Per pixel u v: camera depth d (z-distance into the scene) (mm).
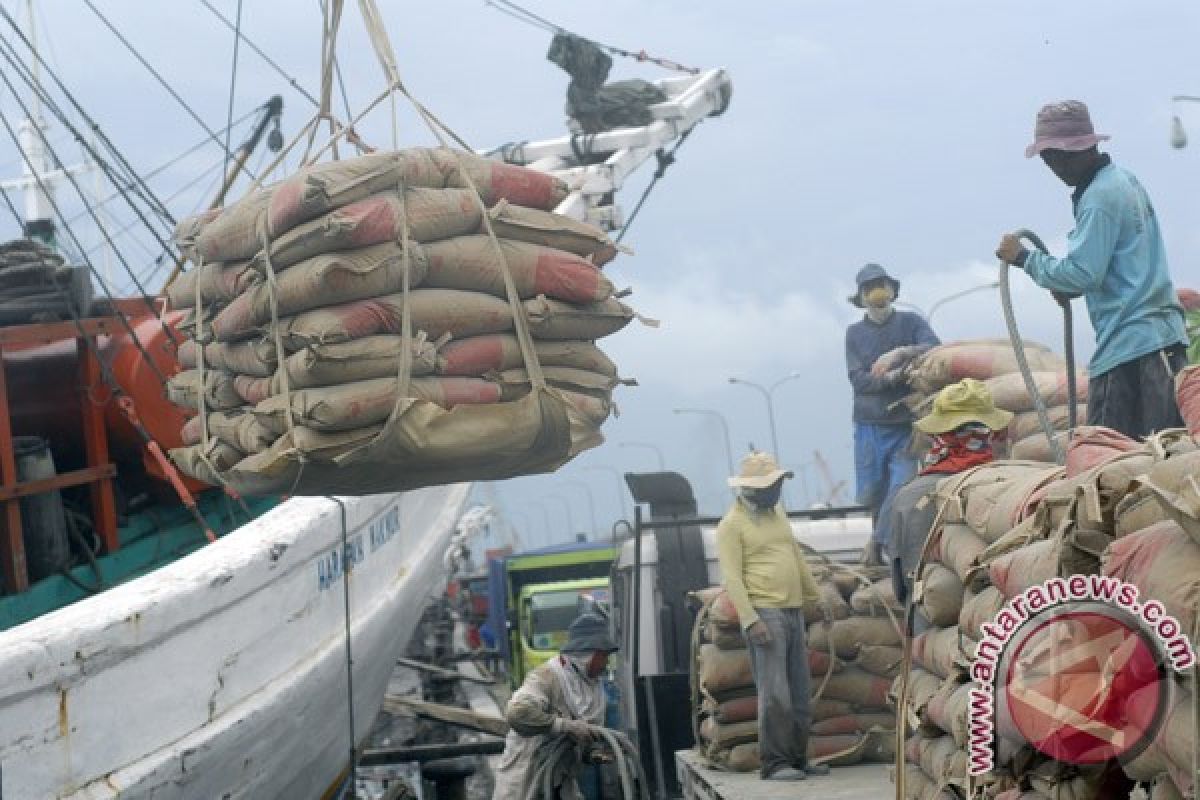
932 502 5992
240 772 8398
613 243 6883
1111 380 6637
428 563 12852
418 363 6172
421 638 23938
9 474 9508
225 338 6711
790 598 8578
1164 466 3512
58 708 6535
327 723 9883
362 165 6230
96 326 10203
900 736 5840
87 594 10070
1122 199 6465
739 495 8688
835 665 9000
